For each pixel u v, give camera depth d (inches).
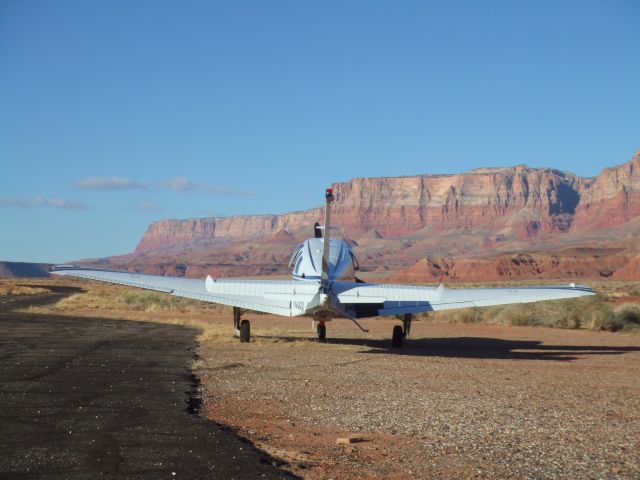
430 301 776.3
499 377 575.5
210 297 762.2
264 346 811.4
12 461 267.6
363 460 301.0
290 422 376.5
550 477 278.2
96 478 248.8
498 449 323.0
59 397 411.2
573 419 395.5
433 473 282.8
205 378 529.0
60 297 2411.4
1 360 581.0
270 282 807.1
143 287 764.6
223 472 263.4
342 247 916.0
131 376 509.7
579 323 1338.6
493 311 1555.1
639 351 842.8
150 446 297.0
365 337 1039.6
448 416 398.6
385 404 434.3
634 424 383.9
